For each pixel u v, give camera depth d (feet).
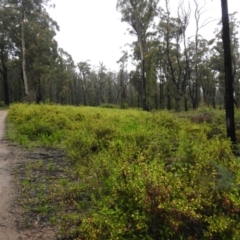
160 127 37.24
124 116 51.72
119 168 14.94
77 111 56.08
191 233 10.84
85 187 17.06
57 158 25.94
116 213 11.71
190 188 11.65
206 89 179.63
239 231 10.02
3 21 110.52
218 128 37.73
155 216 11.03
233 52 129.80
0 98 201.98
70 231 12.66
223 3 30.12
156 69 156.25
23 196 16.87
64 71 205.77
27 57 118.73
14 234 12.85
